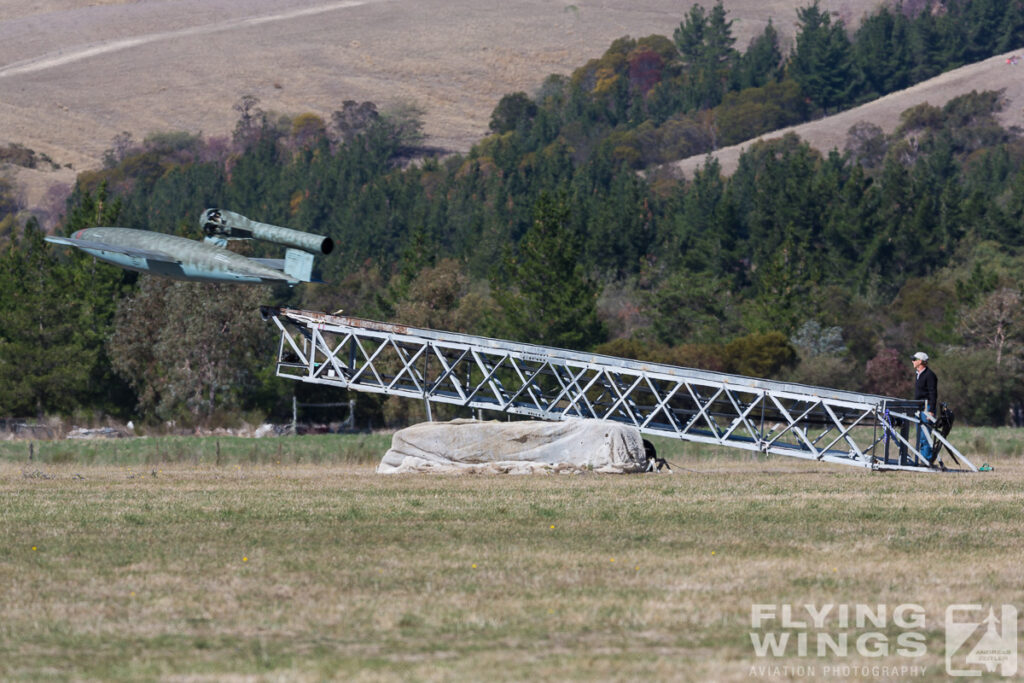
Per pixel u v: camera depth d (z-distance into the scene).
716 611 48.00
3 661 41.59
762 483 95.44
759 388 114.12
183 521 72.56
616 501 81.88
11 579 54.53
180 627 45.97
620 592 51.50
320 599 50.28
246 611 48.22
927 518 72.81
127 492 90.69
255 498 85.00
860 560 58.53
